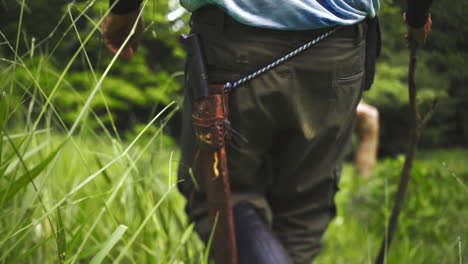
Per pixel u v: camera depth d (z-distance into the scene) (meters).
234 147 1.41
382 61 2.93
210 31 1.34
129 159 1.44
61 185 1.80
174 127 5.42
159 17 4.45
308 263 1.61
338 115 1.39
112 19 1.51
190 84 1.36
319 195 1.59
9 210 1.42
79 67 5.91
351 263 2.60
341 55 1.34
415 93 1.65
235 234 1.42
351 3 1.33
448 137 13.30
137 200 1.67
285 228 1.61
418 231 2.66
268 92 1.33
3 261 1.19
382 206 3.00
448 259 2.44
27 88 1.29
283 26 1.28
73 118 4.35
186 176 1.53
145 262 1.75
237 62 1.32
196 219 1.55
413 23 1.51
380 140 12.04
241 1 1.29
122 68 7.09
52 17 3.53
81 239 1.64
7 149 1.52
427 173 3.04
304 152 1.45
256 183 1.53
